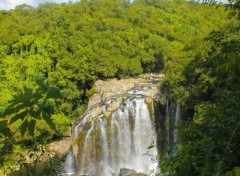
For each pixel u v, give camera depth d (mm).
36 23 41719
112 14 44969
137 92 28281
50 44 36188
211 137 2355
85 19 42312
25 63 34562
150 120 25188
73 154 25000
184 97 20453
